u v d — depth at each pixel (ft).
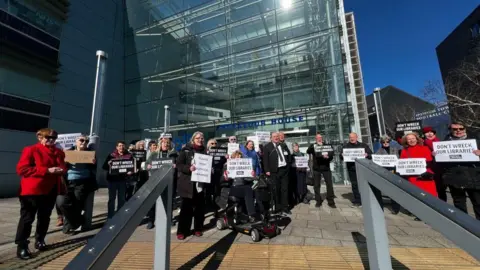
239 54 50.78
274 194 17.90
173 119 54.44
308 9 45.57
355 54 48.80
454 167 13.03
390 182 5.57
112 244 4.07
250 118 47.52
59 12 43.86
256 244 11.68
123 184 17.51
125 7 63.41
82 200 14.79
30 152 11.27
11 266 9.74
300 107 43.86
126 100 59.52
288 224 15.21
